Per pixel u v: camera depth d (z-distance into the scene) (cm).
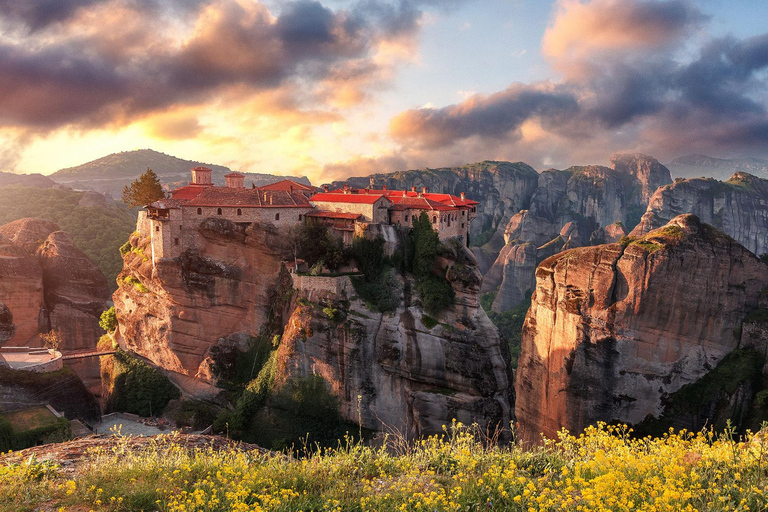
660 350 6400
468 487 1348
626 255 6506
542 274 7306
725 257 6325
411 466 1667
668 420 6303
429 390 6500
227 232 7244
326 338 6488
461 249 7162
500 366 6550
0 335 7994
